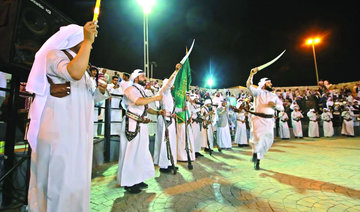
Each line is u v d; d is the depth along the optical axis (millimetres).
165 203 2770
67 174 1546
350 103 13055
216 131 7801
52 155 1530
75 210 1578
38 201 1552
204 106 6504
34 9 2531
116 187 3428
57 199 1504
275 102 4691
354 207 2572
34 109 1669
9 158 2678
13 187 2730
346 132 11586
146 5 10094
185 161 5367
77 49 1886
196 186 3428
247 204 2688
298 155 6000
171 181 3729
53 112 1586
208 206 2645
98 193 3166
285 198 2867
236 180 3709
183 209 2576
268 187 3316
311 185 3393
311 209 2523
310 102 13914
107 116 5156
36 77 1622
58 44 1689
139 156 3309
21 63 2410
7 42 2283
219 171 4363
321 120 12445
